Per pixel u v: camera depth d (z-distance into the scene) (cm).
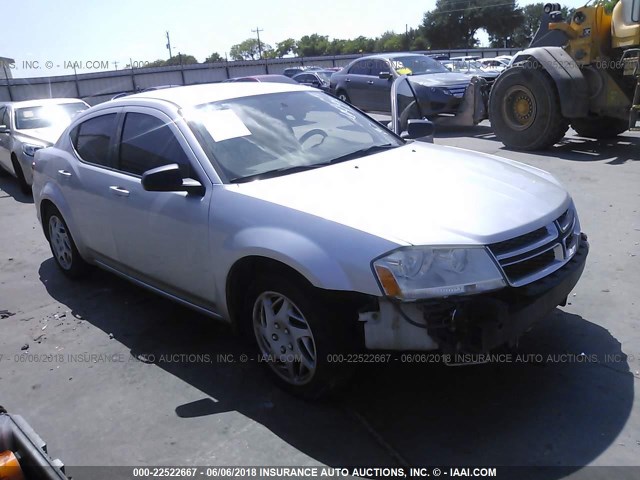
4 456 195
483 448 282
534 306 288
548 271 302
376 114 1603
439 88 1235
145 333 428
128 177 411
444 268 270
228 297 343
